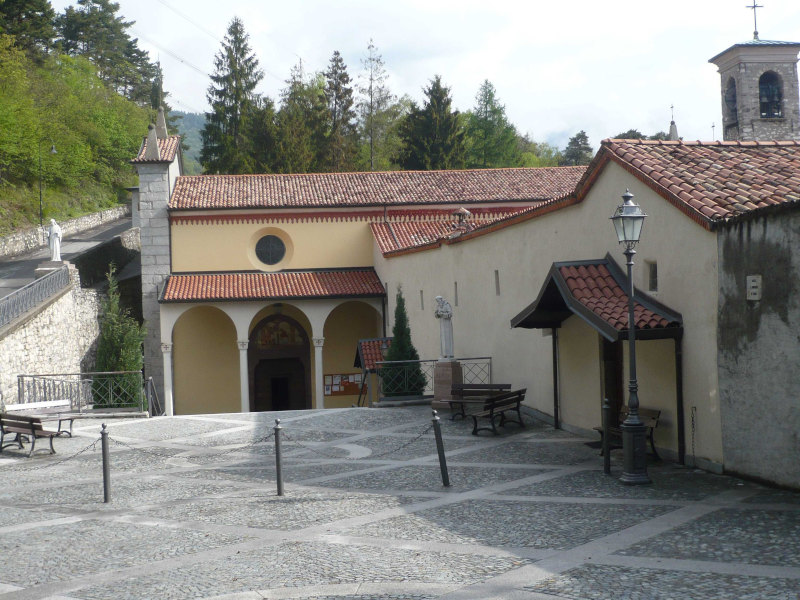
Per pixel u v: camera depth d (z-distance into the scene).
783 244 10.94
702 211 12.63
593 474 12.80
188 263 37.09
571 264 15.41
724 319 12.20
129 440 18.98
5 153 61.31
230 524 10.48
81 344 34.28
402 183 39.75
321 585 7.64
